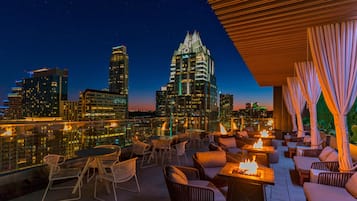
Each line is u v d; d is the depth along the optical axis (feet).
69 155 16.48
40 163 14.26
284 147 27.55
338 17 11.12
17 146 13.41
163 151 20.61
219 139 21.20
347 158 11.47
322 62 11.90
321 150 16.79
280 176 15.64
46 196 11.64
